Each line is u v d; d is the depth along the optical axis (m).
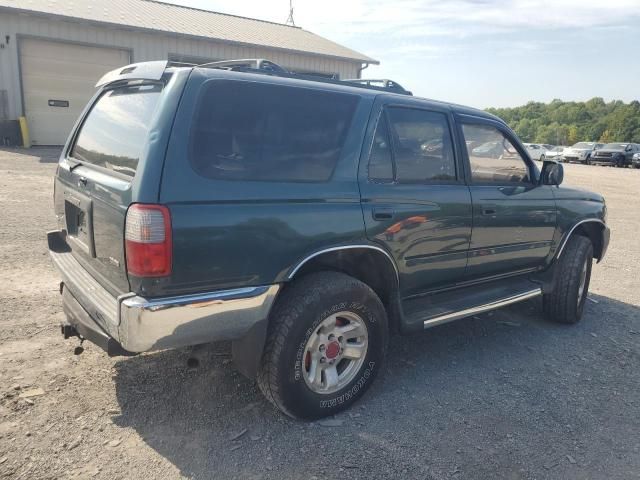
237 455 2.87
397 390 3.68
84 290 3.05
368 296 3.29
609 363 4.34
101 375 3.58
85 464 2.71
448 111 4.00
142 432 3.01
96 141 3.38
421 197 3.64
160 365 3.77
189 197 2.65
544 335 4.89
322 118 3.25
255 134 2.95
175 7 23.69
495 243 4.29
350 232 3.22
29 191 9.88
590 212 5.23
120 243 2.68
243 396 3.44
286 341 2.99
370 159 3.42
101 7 19.84
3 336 4.05
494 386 3.82
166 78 2.86
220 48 20.39
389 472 2.79
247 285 2.87
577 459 3.01
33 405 3.19
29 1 17.95
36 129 17.75
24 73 17.19
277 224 2.92
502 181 4.42
